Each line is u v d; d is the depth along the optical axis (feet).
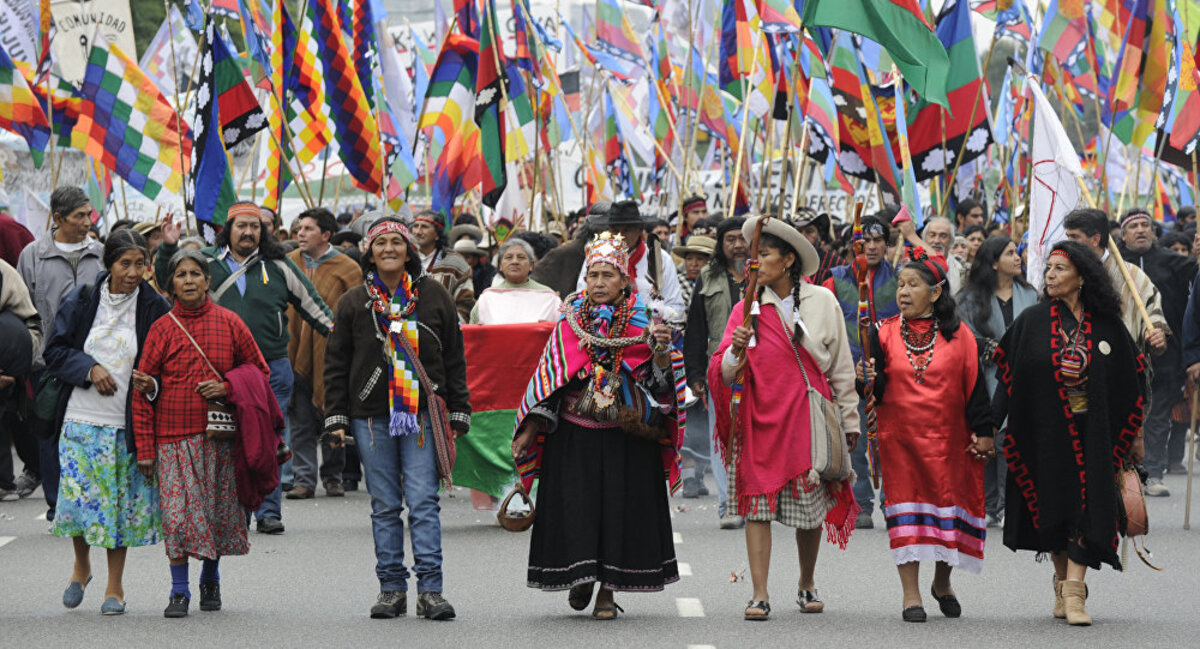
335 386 92.12
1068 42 189.57
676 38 258.98
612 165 233.96
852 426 93.40
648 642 83.25
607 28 229.45
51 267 131.75
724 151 226.99
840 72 169.07
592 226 129.59
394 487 92.12
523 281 135.54
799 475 91.04
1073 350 91.30
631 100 254.68
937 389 92.53
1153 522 135.54
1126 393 91.76
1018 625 89.04
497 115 179.01
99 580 105.50
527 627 87.86
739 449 92.27
